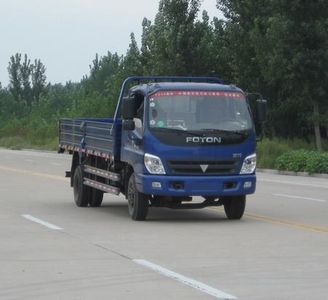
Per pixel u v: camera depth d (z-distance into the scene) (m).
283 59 34.97
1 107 106.06
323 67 34.88
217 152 15.40
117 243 12.70
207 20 46.69
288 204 19.88
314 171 33.59
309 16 34.97
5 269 10.35
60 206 19.42
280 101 41.31
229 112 15.73
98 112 66.75
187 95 15.64
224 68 45.16
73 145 20.50
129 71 51.84
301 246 12.29
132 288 9.09
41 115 93.88
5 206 19.27
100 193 19.12
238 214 16.28
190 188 15.20
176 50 44.31
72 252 11.77
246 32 41.75
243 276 9.78
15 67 113.81
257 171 37.53
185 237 13.42
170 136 15.27
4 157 52.31
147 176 15.27
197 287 9.10
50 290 9.00
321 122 37.53
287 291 8.87
